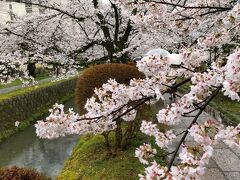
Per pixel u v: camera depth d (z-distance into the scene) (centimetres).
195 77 271
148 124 289
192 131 245
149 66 320
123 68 808
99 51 1247
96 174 670
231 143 230
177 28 443
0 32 1056
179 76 346
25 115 1644
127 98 332
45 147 1238
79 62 1191
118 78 798
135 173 634
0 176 572
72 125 317
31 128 1537
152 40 1066
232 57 204
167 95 1134
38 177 601
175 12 436
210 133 245
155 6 405
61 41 1134
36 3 1096
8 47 1105
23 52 1112
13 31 1078
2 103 1455
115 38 1172
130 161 693
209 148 220
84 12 1087
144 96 322
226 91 212
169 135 284
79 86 818
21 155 1170
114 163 702
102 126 336
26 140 1351
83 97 805
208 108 1084
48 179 632
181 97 295
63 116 312
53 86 2170
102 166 700
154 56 319
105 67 810
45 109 1891
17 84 2539
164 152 698
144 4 409
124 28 1248
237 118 858
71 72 1151
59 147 1223
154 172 224
